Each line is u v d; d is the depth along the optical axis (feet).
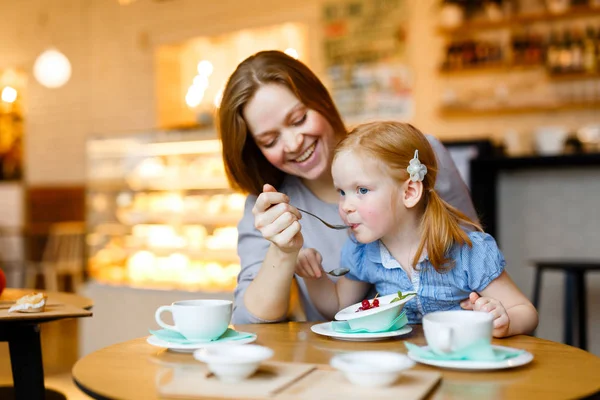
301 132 4.66
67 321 16.29
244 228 5.16
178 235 13.00
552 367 3.02
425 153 4.17
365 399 2.46
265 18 19.16
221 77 20.57
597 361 3.14
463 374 2.90
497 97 16.06
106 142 13.70
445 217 4.11
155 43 21.35
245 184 5.22
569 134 14.02
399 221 4.17
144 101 21.66
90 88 22.74
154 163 13.30
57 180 23.59
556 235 9.59
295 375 2.81
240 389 2.60
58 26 23.39
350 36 17.92
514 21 15.75
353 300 4.70
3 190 23.88
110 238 13.57
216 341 3.48
